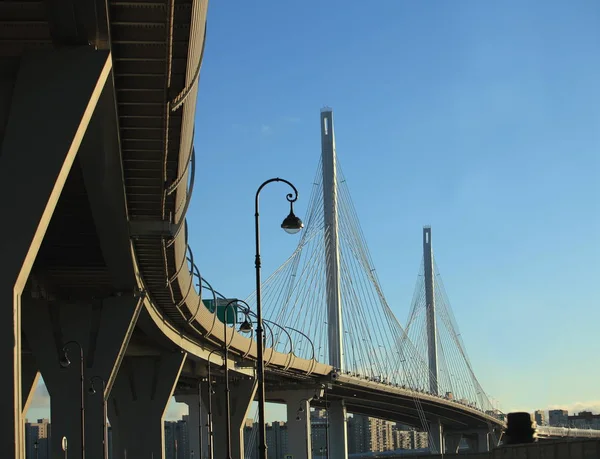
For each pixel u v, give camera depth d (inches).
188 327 3193.9
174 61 1263.5
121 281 2298.2
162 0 1102.4
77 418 2301.9
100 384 2358.5
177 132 1481.3
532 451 1697.8
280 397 5036.9
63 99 1021.8
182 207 1893.5
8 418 914.7
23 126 1000.9
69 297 2401.6
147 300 2541.8
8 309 925.2
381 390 5546.3
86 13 1024.2
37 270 2214.6
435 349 7519.7
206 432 4672.7
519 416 2005.4
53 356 2329.0
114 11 1127.6
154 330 2864.2
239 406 4397.1
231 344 3612.2
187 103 1392.7
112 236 1891.0
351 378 5088.6
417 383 6609.3
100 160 1492.4
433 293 7637.8
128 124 1427.2
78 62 1046.4
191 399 4734.3
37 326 2338.8
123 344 2407.7
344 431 6072.8
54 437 2295.8
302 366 4505.4
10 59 1103.0
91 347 2448.3
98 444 2329.0
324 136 5142.7
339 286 5123.0
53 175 978.7
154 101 1346.0
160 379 3334.2
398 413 7495.1
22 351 2674.7
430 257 7613.2
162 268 2288.4
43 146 991.6
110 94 1268.5
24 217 957.8
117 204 1706.4
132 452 3289.9
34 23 1058.1
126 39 1189.7
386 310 6220.5
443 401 6673.2
